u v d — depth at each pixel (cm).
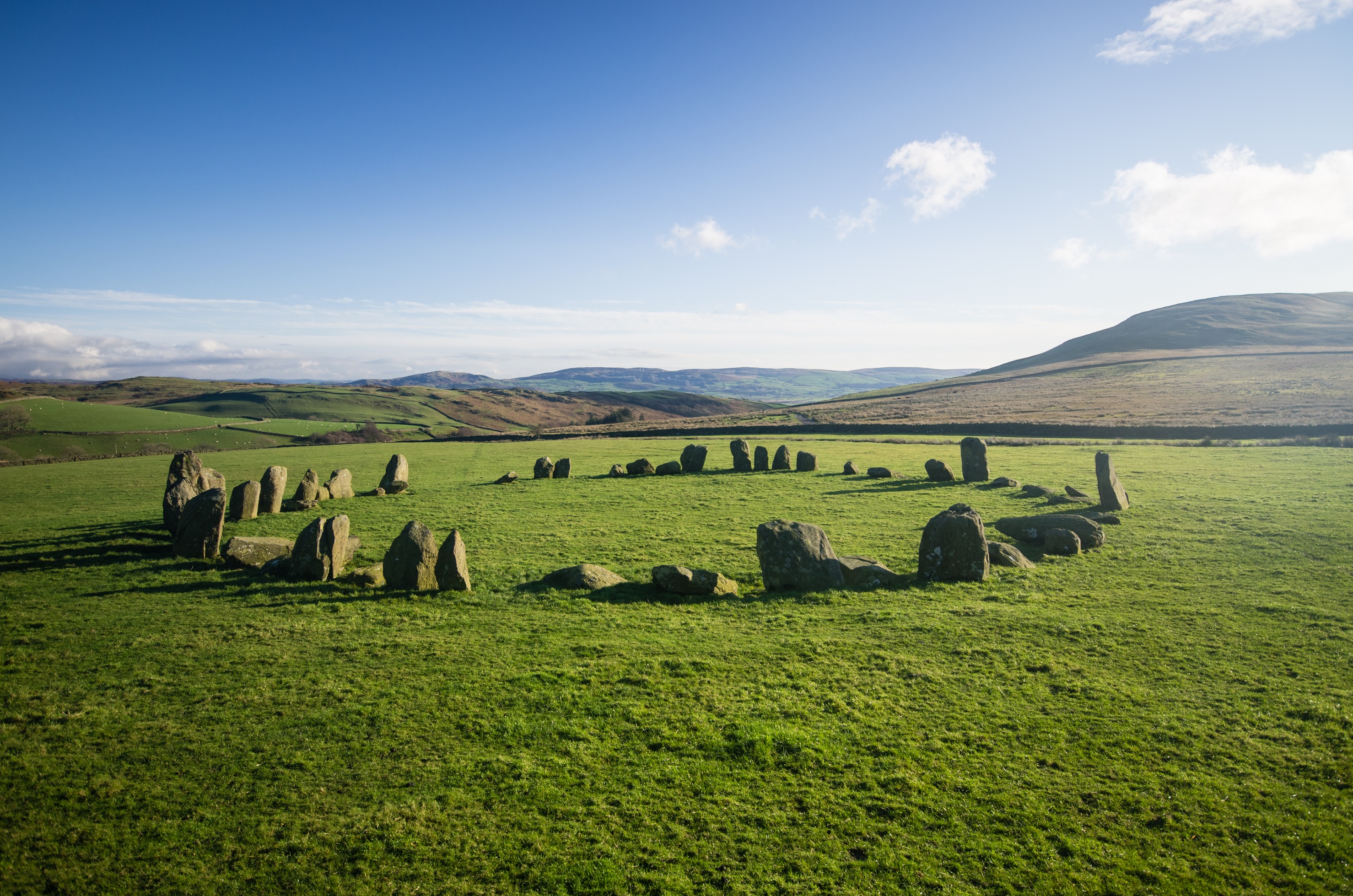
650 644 1591
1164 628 1609
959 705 1271
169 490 2898
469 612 1839
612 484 4247
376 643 1611
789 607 1841
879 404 13038
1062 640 1557
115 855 898
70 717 1256
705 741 1155
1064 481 3756
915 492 3572
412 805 994
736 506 3375
